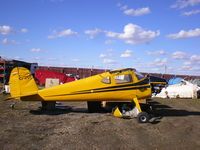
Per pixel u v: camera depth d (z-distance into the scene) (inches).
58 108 357.7
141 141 200.5
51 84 676.1
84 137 207.3
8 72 745.6
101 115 319.6
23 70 318.0
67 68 1208.2
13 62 770.2
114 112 306.0
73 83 317.7
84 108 386.9
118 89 309.4
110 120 285.6
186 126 261.6
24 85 316.2
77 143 189.8
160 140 204.8
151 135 220.7
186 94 620.4
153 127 254.1
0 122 253.8
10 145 179.2
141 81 314.2
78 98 314.5
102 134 219.1
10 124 246.1
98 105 346.6
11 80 311.9
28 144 183.0
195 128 252.8
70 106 409.7
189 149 181.9
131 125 261.6
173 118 311.3
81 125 252.7
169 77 1201.4
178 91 629.0
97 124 260.7
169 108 417.1
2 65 730.8
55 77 845.2
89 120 281.1
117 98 313.1
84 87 311.9
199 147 187.3
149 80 320.2
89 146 183.0
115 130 235.8
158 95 650.2
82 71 1212.5
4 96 506.3
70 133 218.8
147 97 316.5
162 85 331.9
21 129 226.8
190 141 203.5
